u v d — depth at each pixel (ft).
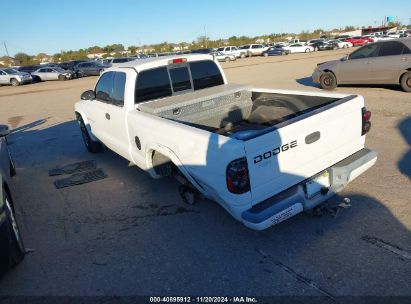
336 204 13.79
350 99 12.60
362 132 13.07
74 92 67.97
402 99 31.17
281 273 10.45
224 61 126.41
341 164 12.38
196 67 17.72
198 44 286.05
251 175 10.05
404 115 25.64
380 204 13.50
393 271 10.02
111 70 17.87
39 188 19.08
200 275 10.76
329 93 14.05
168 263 11.48
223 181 10.28
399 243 11.17
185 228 13.42
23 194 18.49
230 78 64.95
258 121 15.92
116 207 15.83
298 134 10.81
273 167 10.46
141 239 13.03
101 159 22.89
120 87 16.66
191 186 14.06
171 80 16.89
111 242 13.07
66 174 20.83
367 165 12.73
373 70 35.94
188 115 15.08
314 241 11.75
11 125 39.50
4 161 16.05
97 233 13.82
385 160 17.58
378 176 15.87
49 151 26.35
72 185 18.90
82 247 12.97
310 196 11.58
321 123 11.39
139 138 14.89
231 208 10.52
